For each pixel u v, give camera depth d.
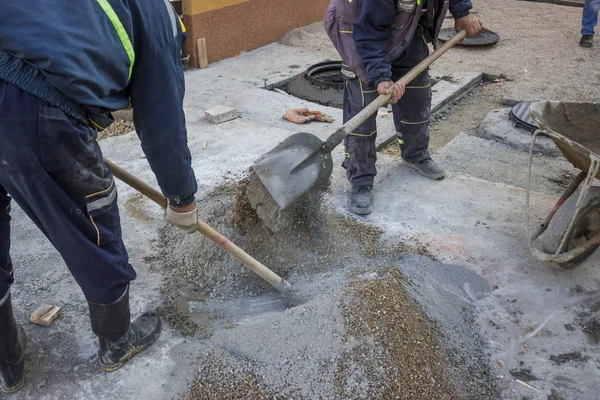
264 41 7.93
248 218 3.38
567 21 9.14
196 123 5.38
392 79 3.98
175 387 2.53
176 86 2.14
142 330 2.75
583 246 3.16
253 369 2.59
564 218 3.18
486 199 4.11
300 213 3.51
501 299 3.14
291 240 3.43
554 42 8.19
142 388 2.53
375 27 3.37
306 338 2.66
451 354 2.76
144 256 3.43
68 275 3.27
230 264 3.29
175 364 2.64
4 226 2.31
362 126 3.81
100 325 2.49
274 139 4.99
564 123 3.64
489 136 5.47
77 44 1.81
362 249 3.54
